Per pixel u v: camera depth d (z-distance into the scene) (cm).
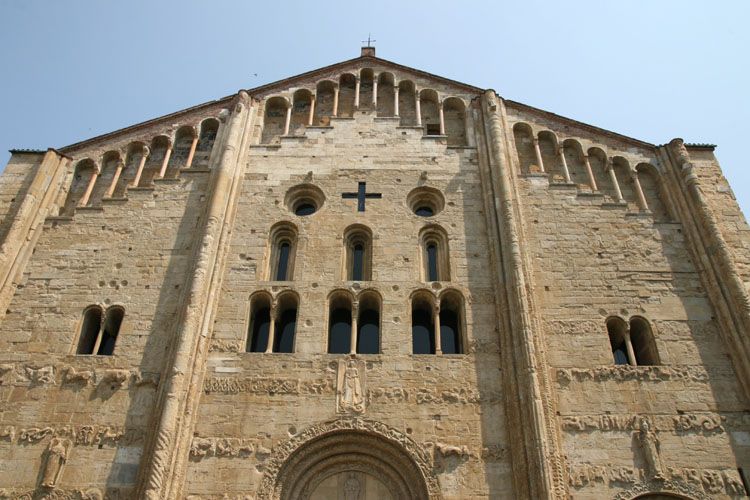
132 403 2380
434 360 2498
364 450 2320
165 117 3444
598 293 2708
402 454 2286
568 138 3350
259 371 2462
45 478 2181
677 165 3127
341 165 3200
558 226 2945
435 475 2217
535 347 2428
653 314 2645
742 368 2450
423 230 2961
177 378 2322
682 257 2839
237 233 2920
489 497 2173
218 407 2370
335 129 3359
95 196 3152
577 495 2172
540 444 2164
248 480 2209
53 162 3148
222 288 2719
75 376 2445
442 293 2723
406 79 3650
